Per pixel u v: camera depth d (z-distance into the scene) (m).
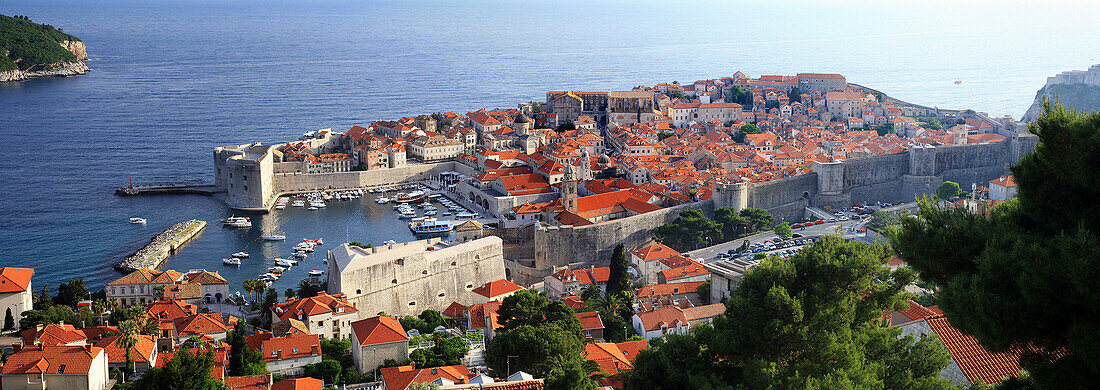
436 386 124.75
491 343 164.88
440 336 197.50
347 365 185.62
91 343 182.88
